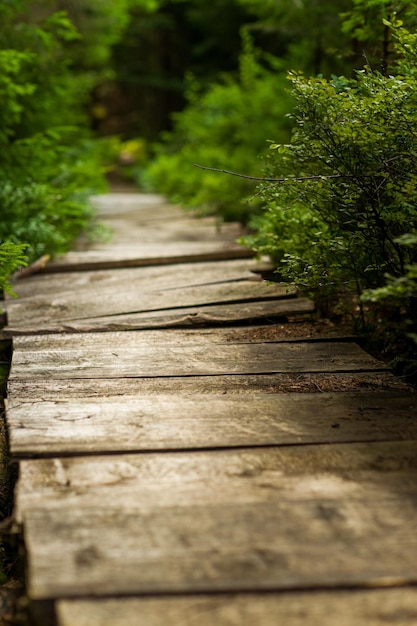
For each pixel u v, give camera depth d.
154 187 16.67
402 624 1.92
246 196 9.27
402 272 3.98
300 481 2.68
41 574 2.09
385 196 4.00
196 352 4.33
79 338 4.64
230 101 12.73
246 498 2.54
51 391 3.66
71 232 8.09
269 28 9.60
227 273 6.17
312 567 2.13
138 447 2.97
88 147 12.71
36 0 10.12
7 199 6.67
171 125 25.97
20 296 5.74
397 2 5.08
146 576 2.09
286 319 5.16
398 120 3.61
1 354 5.07
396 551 2.22
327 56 8.96
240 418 3.28
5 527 2.91
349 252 4.09
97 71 16.42
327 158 3.98
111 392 3.64
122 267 6.75
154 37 25.77
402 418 3.28
